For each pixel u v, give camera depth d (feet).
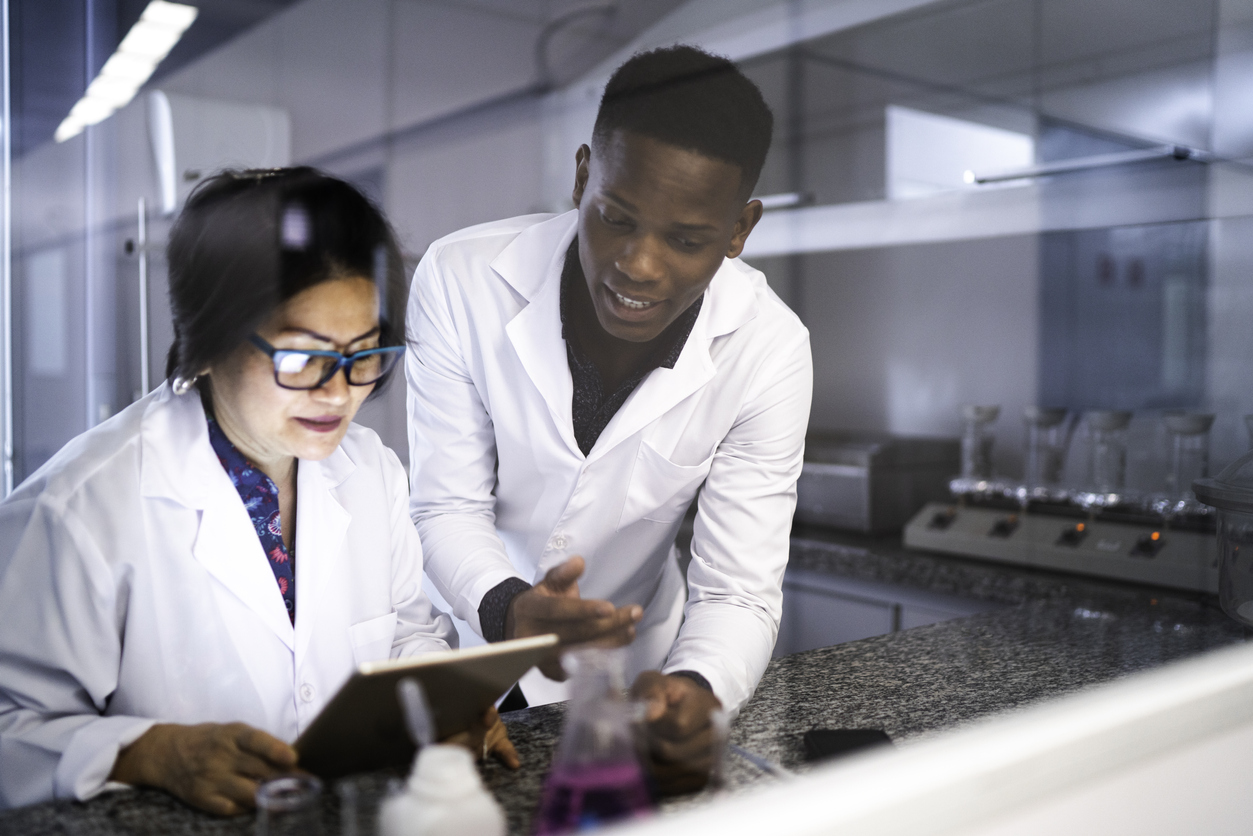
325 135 3.36
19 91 4.56
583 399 4.00
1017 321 7.47
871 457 7.04
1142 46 5.95
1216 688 3.06
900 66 6.39
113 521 2.68
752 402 3.93
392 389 4.08
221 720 2.88
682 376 3.87
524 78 3.66
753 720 3.16
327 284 2.52
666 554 4.50
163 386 3.00
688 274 3.56
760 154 3.55
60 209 4.59
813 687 3.53
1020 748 2.50
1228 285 6.04
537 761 2.74
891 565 6.68
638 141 3.37
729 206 3.51
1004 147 6.42
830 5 5.99
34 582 2.60
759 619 3.57
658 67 3.37
